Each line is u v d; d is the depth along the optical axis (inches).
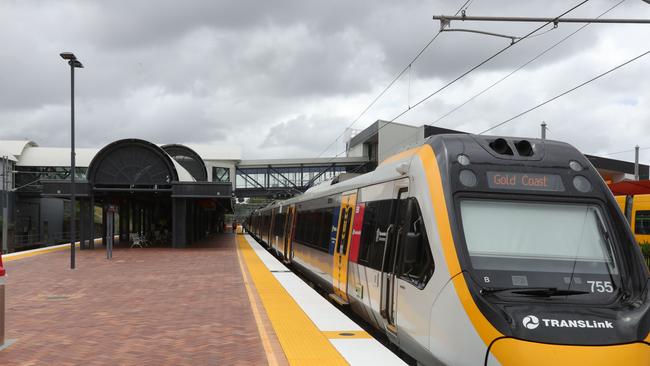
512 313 208.4
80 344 328.2
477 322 211.6
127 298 514.6
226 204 1985.7
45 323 393.4
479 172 255.4
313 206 716.7
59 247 1370.6
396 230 310.5
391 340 313.7
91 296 529.3
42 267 838.5
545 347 198.4
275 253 1220.5
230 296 522.3
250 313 425.7
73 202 834.8
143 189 1302.9
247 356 296.0
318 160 2684.5
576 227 246.8
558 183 257.1
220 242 1707.7
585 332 202.5
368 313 380.2
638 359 200.1
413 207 277.1
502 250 236.4
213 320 400.2
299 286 579.8
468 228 241.1
